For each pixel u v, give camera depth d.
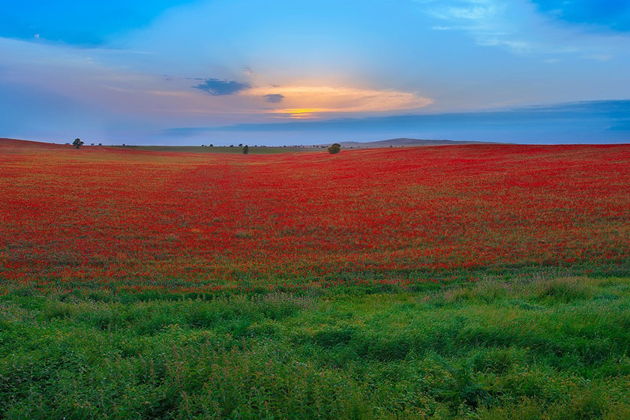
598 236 21.89
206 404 5.20
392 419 5.21
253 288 14.46
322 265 18.02
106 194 41.06
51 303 11.68
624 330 8.38
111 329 9.69
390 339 8.13
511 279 15.06
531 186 39.72
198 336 8.34
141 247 21.70
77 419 5.27
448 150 86.19
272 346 7.62
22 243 22.00
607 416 5.26
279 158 110.81
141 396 5.46
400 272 16.97
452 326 8.71
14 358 6.58
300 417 5.21
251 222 28.83
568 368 7.11
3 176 53.94
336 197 39.56
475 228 25.30
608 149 66.06
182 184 51.03
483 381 6.41
